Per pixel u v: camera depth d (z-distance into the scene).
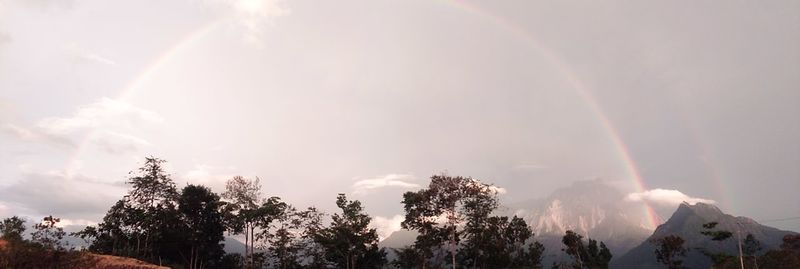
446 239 71.19
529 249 85.94
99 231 59.72
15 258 35.25
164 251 61.56
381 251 79.69
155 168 62.44
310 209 72.06
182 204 63.66
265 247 69.06
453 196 68.69
